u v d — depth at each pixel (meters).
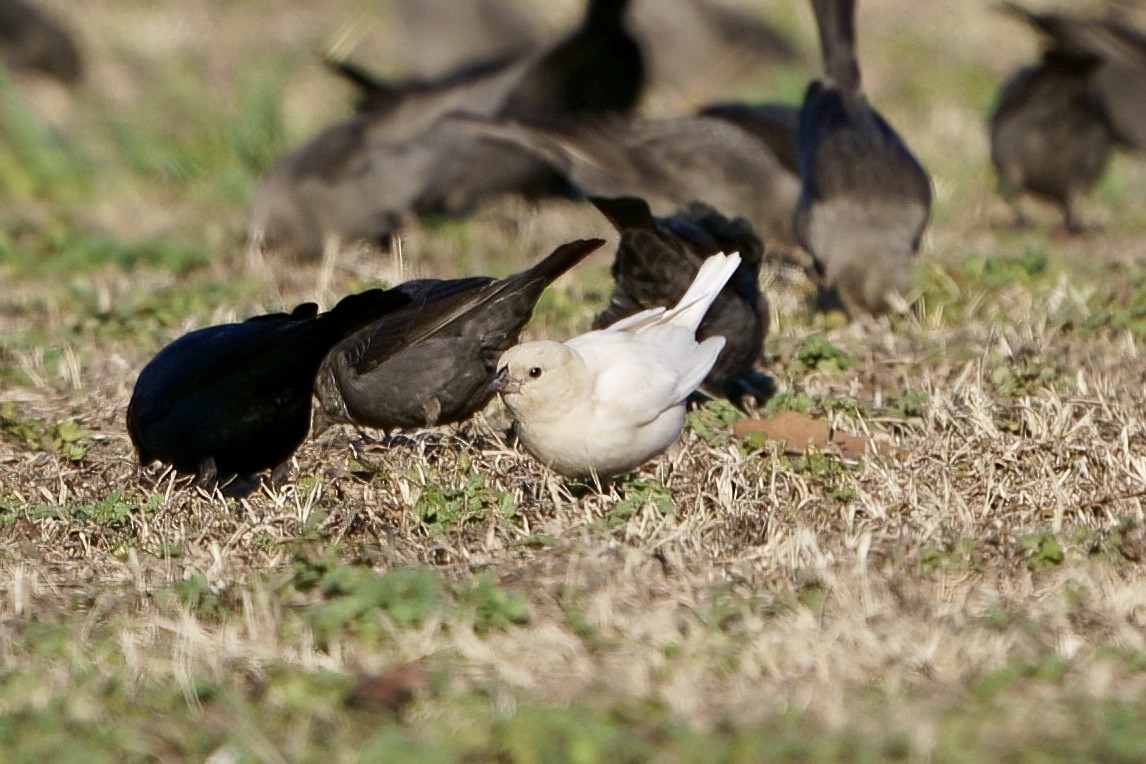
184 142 24.12
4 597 9.12
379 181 19.03
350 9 31.58
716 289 10.73
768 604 8.67
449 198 19.75
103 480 11.36
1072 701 7.58
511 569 9.27
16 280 18.05
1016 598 8.87
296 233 18.98
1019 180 19.44
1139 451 11.15
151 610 8.84
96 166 23.75
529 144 17.84
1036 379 12.80
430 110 19.47
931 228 19.56
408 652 8.24
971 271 16.39
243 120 24.44
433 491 10.32
